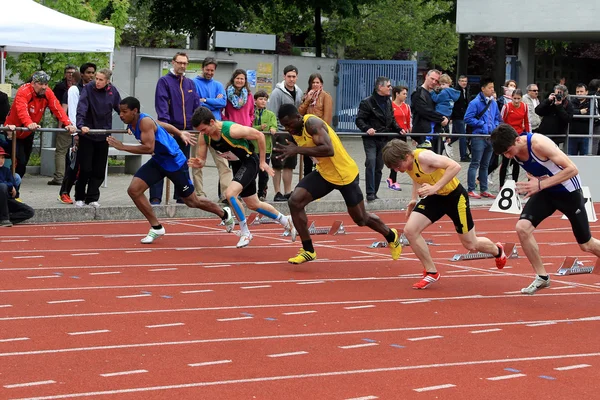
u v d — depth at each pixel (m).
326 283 9.58
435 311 8.45
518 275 10.48
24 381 5.88
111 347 6.77
